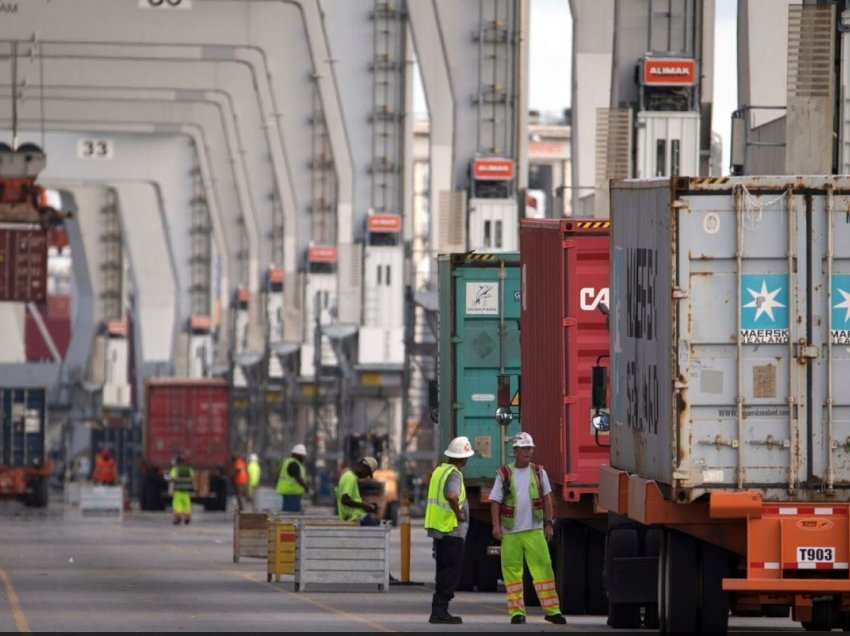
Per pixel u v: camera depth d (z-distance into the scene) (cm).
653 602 7212
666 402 6028
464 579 9881
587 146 15425
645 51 12900
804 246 5953
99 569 11675
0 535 16900
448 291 9725
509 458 9681
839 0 9925
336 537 9788
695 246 5959
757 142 11000
